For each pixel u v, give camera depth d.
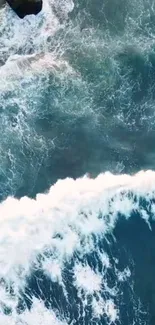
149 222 54.44
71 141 57.78
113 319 50.28
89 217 54.47
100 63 60.31
